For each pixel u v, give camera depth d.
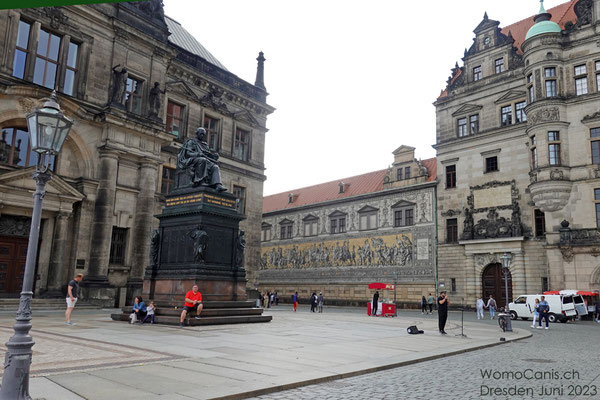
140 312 19.42
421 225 55.38
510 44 49.78
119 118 33.72
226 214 20.95
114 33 35.56
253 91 50.72
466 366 11.69
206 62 45.81
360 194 63.19
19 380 6.43
